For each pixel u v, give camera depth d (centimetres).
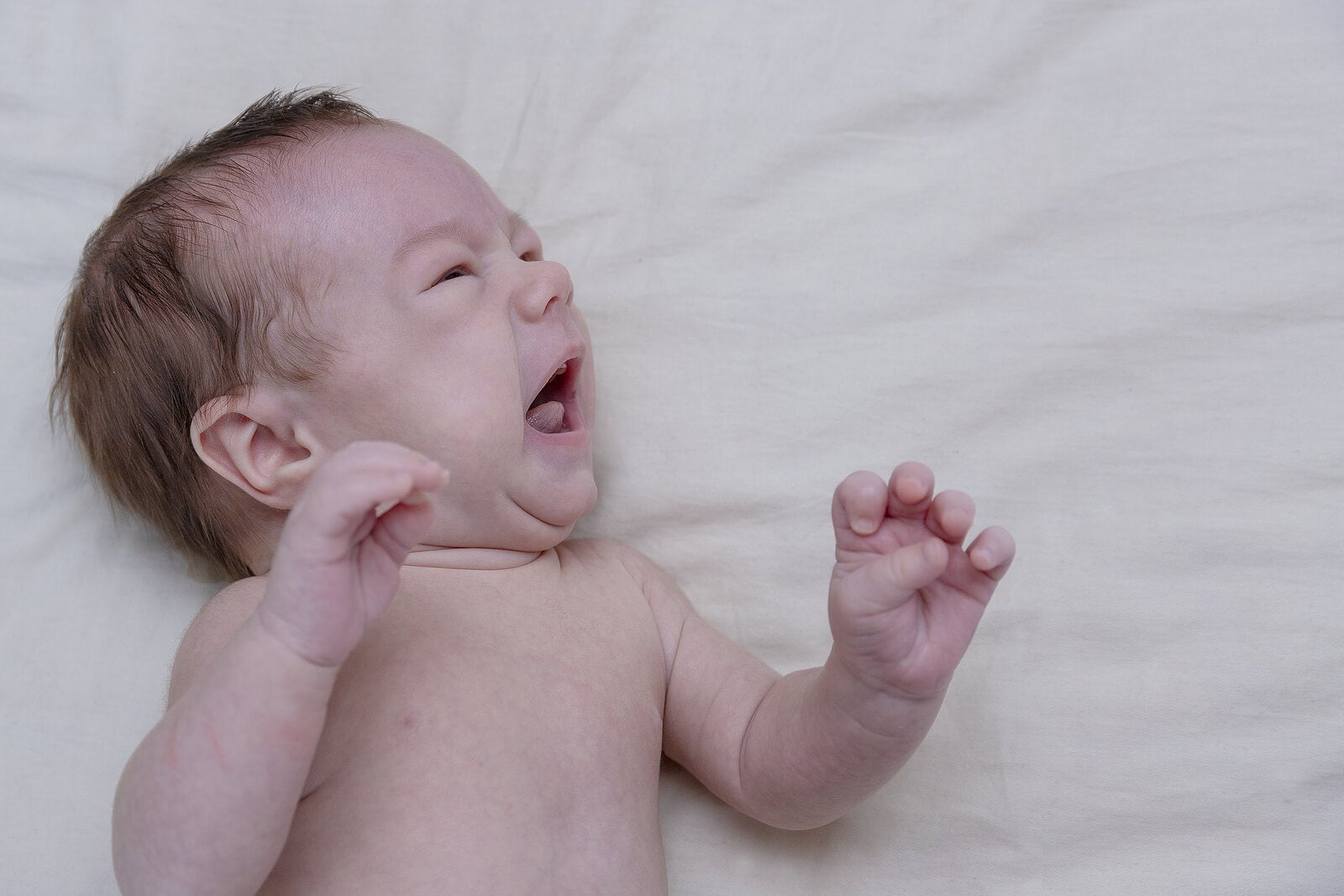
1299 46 127
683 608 116
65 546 121
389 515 76
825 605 120
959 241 127
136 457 110
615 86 134
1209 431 118
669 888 112
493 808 90
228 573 117
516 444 101
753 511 122
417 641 97
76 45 134
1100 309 123
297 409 101
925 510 85
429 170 106
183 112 133
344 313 100
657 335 128
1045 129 129
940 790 112
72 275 128
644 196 132
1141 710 111
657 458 124
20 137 132
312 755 78
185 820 76
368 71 134
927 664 84
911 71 132
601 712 100
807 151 132
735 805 108
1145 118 128
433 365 100
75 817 111
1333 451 115
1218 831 108
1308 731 108
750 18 134
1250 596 112
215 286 101
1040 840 109
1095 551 116
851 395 124
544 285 104
